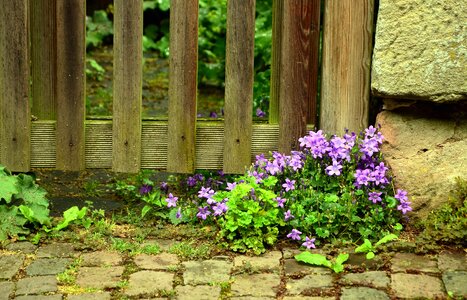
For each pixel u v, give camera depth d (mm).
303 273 4059
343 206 4434
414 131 4621
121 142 4773
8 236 4426
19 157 4762
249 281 3980
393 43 4488
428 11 4422
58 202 5070
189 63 4691
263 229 4445
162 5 9492
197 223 4664
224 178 5043
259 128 4793
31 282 3941
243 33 4676
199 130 4789
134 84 4715
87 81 8078
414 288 3875
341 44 4707
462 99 4477
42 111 4816
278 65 4805
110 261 4191
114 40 4680
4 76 4691
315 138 4590
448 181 4555
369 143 4539
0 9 4629
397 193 4449
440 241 4320
